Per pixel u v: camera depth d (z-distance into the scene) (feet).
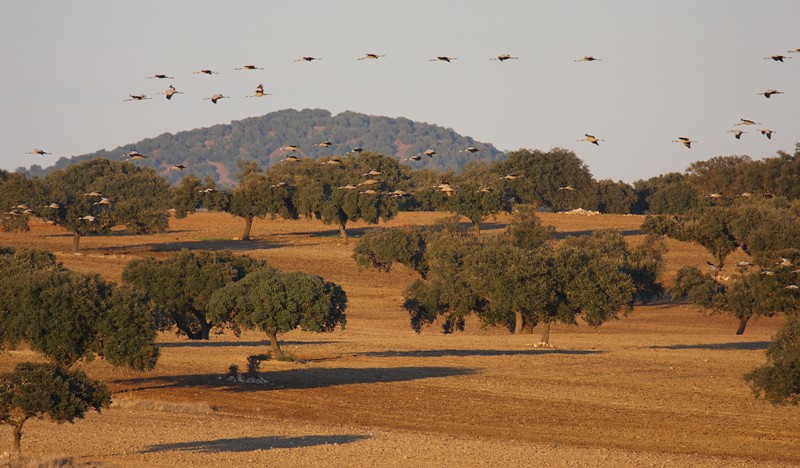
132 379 521.24
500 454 350.02
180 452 333.62
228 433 376.68
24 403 296.71
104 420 390.83
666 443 392.68
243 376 530.68
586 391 515.50
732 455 371.76
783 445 391.45
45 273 467.93
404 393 501.15
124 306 456.45
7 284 460.96
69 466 297.12
